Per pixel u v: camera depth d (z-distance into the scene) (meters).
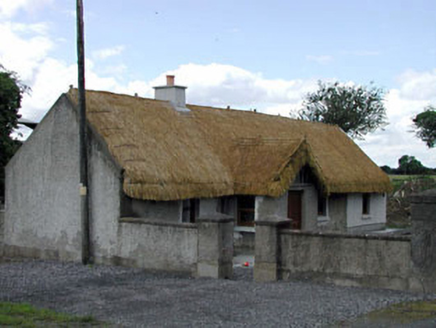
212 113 25.56
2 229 21.81
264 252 14.46
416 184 41.56
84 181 18.17
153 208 18.80
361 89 56.88
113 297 12.30
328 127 32.34
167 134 21.50
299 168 21.64
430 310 10.75
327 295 12.25
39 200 20.30
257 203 21.06
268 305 11.30
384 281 12.98
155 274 15.95
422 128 55.69
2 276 15.52
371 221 29.56
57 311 10.86
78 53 17.92
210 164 21.45
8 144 27.11
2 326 9.29
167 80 24.48
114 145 18.53
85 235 18.23
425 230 12.48
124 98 21.97
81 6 17.75
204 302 11.67
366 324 9.72
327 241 13.73
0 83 26.48
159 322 9.97
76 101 19.59
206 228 15.32
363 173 28.67
